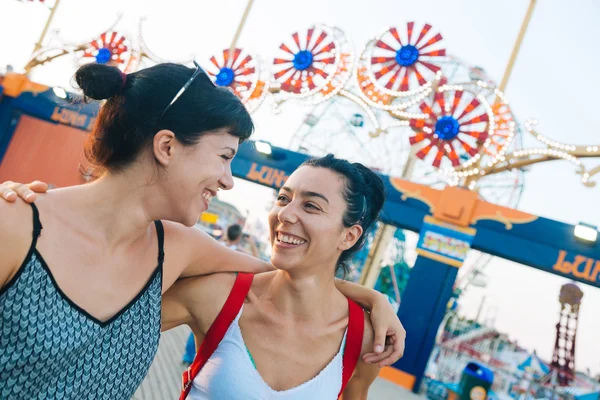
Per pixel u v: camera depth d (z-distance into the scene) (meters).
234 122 1.14
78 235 1.07
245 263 1.63
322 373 1.42
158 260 1.26
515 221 7.40
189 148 1.11
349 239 1.50
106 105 1.14
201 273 1.51
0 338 0.96
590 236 6.80
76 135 10.96
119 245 1.14
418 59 9.02
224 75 10.47
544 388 8.16
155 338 1.24
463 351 8.76
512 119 8.02
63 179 10.88
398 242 14.96
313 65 9.75
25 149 11.27
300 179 1.43
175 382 4.11
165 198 1.14
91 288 1.07
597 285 6.82
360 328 1.51
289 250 1.40
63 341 1.01
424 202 7.95
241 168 9.32
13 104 11.28
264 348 1.42
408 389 7.16
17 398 1.00
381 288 14.90
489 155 7.92
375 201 1.59
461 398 5.59
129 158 1.10
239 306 1.44
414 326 7.45
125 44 11.41
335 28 9.76
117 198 1.11
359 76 9.36
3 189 1.00
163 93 1.08
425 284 7.58
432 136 8.33
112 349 1.11
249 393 1.33
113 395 1.15
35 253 0.99
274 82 10.15
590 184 7.43
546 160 7.89
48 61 11.93
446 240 7.64
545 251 7.16
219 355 1.38
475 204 7.66
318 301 1.47
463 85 8.42
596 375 8.12
